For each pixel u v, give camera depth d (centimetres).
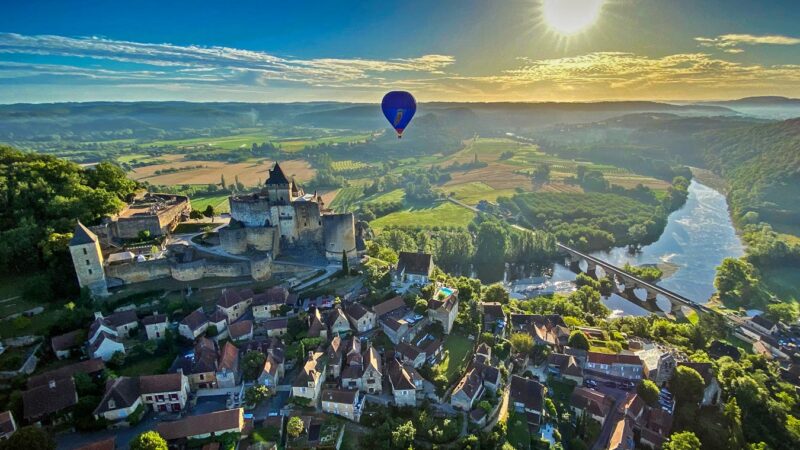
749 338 16488
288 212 14650
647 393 11875
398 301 13075
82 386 9050
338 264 14538
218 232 14125
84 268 11550
